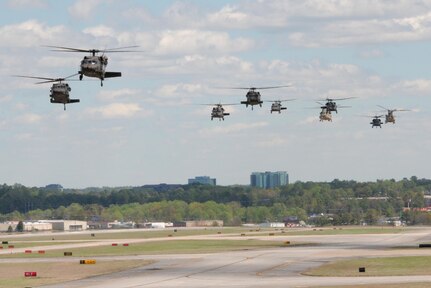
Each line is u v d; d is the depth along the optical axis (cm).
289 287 18675
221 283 19938
